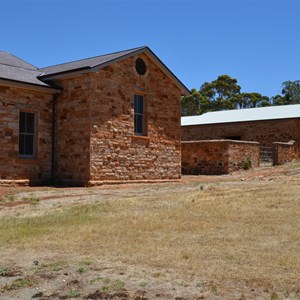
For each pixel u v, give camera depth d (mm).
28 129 18594
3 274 6680
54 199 14398
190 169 26094
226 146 24734
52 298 5660
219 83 74875
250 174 23375
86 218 10859
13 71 19078
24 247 8219
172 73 21828
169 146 21750
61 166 18938
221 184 18172
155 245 7914
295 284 5645
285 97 77500
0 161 17391
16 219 11039
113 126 19047
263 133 34125
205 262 6738
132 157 19859
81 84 18453
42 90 18578
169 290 5660
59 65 21391
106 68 18812
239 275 6047
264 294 5387
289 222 9484
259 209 11133
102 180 18484
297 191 13914
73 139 18594
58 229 9672
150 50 20516
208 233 8758
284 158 29422
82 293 5762
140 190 16672
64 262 7109
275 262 6594
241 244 7777
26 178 18234
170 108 21953
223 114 38719
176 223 9828
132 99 20000
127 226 9688
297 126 32688
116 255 7363
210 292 5512
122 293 5652
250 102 76562
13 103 17844
